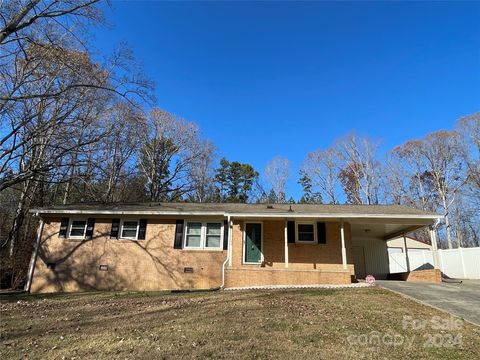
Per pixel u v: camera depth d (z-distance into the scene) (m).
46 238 17.97
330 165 46.28
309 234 17.42
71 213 18.05
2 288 20.36
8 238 21.83
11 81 18.42
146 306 10.20
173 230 17.78
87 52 19.17
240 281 15.20
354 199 44.19
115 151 29.91
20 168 21.16
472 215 40.94
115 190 33.47
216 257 17.28
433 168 42.53
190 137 41.75
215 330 7.09
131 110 22.52
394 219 16.42
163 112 40.00
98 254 17.61
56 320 8.48
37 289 17.22
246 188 49.19
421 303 9.74
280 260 17.12
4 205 24.42
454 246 44.66
